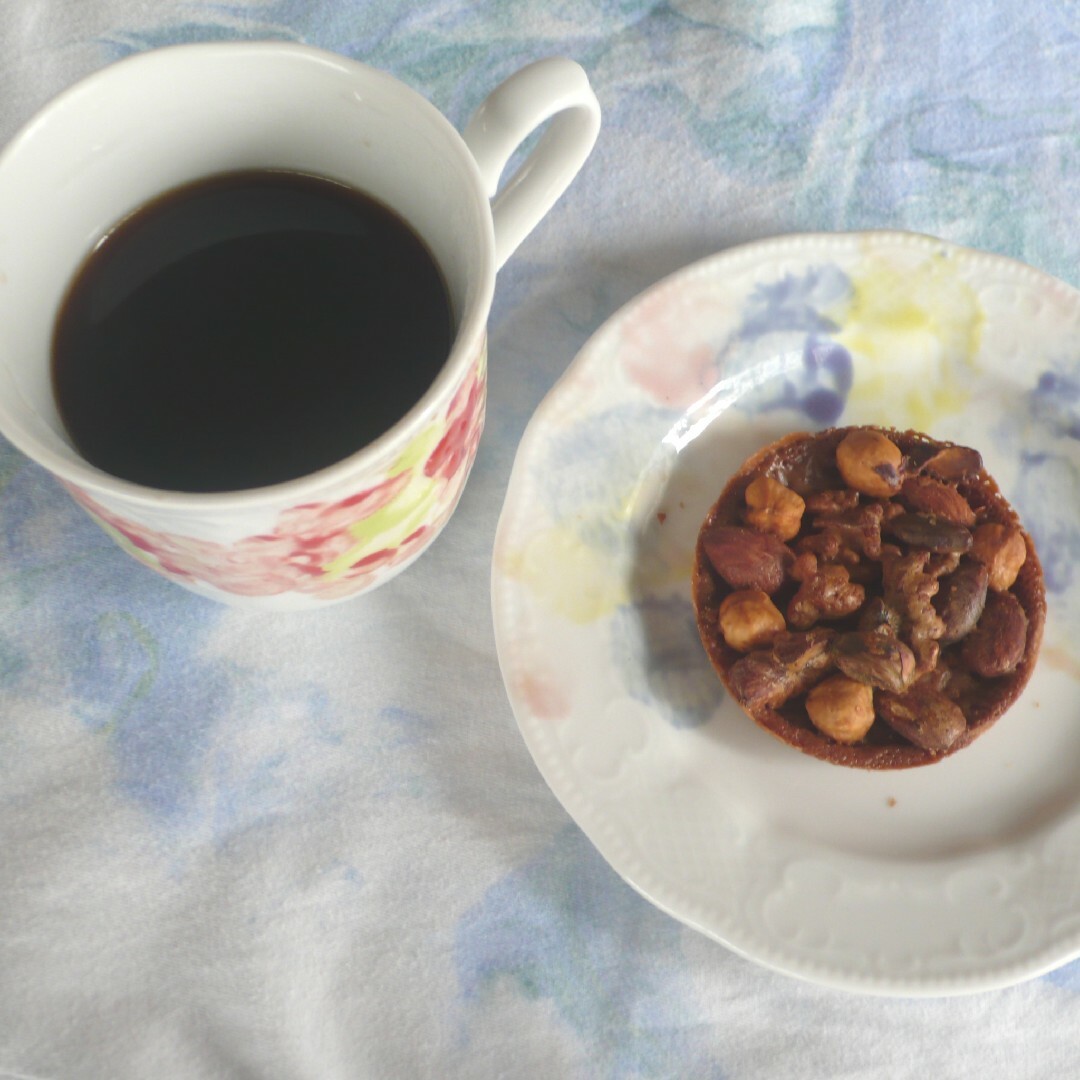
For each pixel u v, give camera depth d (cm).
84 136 25
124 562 31
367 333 26
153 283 27
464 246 24
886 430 32
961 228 36
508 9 37
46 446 22
